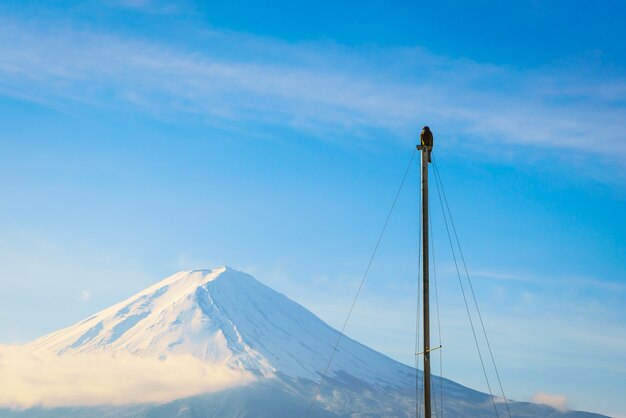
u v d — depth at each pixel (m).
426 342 49.59
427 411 48.81
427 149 50.97
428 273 50.16
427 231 50.50
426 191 50.66
